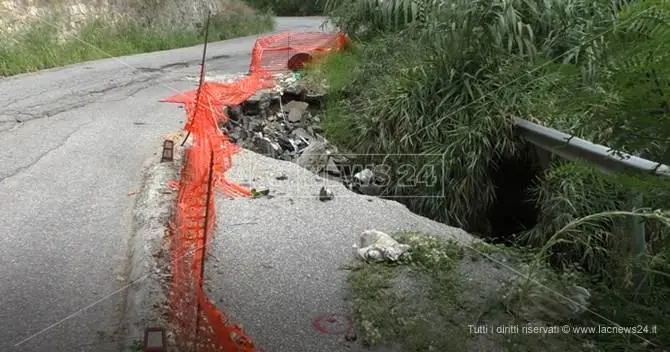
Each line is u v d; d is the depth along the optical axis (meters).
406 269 3.97
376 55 9.39
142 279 3.61
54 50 14.09
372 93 8.18
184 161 5.89
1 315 3.30
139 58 15.42
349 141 7.93
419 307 3.51
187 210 4.54
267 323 3.34
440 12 6.81
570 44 6.43
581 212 4.71
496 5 6.52
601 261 4.53
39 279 3.71
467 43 6.63
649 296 3.60
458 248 4.30
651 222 3.58
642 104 3.27
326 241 4.43
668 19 3.29
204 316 3.16
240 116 8.77
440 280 3.81
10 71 11.87
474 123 6.13
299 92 9.82
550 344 3.21
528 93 6.11
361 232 4.62
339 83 9.49
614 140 3.68
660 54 3.21
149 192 5.01
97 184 5.39
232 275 3.84
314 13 37.88
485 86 6.42
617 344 3.20
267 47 13.25
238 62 15.04
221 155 6.02
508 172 6.33
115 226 4.54
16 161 5.95
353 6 10.98
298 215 4.91
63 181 5.44
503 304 3.54
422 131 6.64
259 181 5.66
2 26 14.50
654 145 3.42
